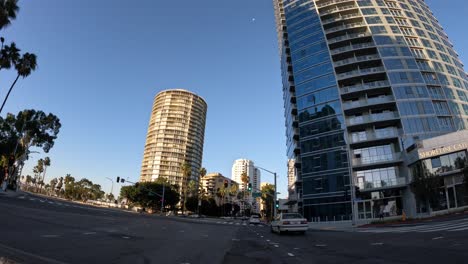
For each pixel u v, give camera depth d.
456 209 32.81
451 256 8.43
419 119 51.03
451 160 35.78
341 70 60.94
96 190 172.12
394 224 29.34
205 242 14.37
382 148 51.03
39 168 142.12
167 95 164.12
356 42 62.47
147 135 162.88
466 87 59.56
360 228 30.91
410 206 44.38
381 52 58.25
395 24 62.53
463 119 53.72
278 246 13.14
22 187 162.62
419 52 59.69
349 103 56.22
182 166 115.50
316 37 65.62
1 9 32.72
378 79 57.66
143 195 99.06
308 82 62.84
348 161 51.62
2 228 13.05
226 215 145.62
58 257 7.84
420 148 40.16
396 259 8.55
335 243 14.25
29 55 40.94
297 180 64.75
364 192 49.56
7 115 65.81
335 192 52.44
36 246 9.28
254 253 10.68
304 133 60.19
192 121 164.00
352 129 55.06
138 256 8.87
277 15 99.12
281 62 90.38
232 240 16.27
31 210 27.22
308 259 9.19
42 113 68.25
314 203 54.62
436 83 55.72
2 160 66.62
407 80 54.66
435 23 69.94
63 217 23.59
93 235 13.66
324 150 55.94
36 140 67.62
